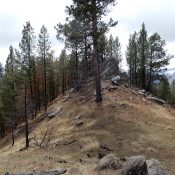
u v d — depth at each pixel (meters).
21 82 41.75
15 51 43.38
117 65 57.78
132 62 74.19
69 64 66.38
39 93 71.62
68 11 39.31
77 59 58.31
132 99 43.72
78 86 57.41
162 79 67.12
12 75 44.59
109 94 44.34
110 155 18.72
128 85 52.78
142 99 45.78
